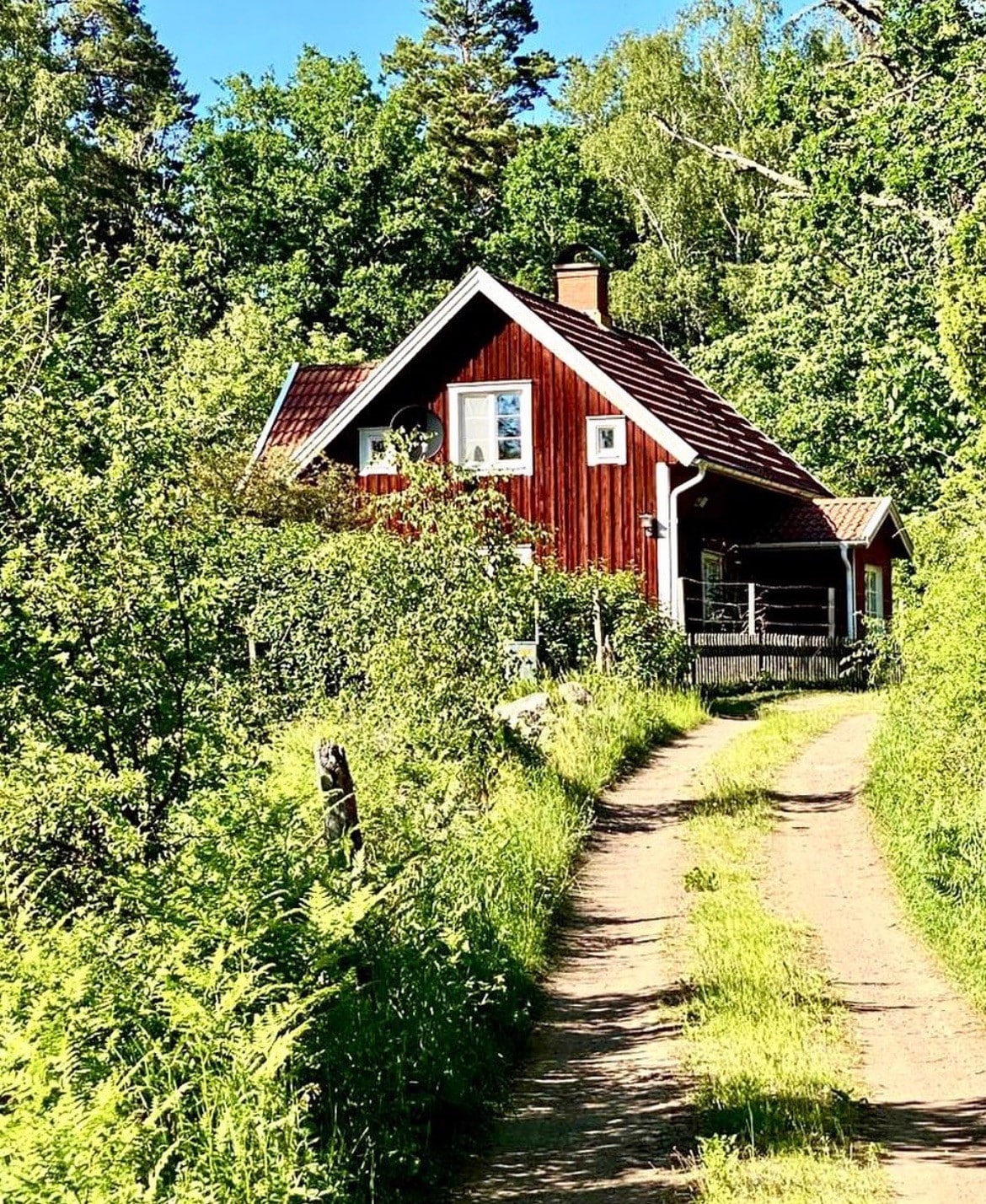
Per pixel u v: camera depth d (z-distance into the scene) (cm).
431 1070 815
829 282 4328
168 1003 671
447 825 1204
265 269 5378
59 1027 630
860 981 1121
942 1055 948
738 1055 929
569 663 2394
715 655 2922
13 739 856
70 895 817
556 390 3078
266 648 2025
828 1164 747
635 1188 734
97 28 5966
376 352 5362
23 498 905
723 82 6438
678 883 1420
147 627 890
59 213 4384
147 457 924
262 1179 618
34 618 862
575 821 1581
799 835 1620
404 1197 727
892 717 1819
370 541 1700
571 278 3641
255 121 5612
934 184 2716
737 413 3872
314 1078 737
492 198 6306
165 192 5400
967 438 3475
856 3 2922
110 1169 556
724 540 3319
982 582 1412
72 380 985
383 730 1538
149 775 874
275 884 771
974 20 2705
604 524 3042
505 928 1120
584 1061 941
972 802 1327
